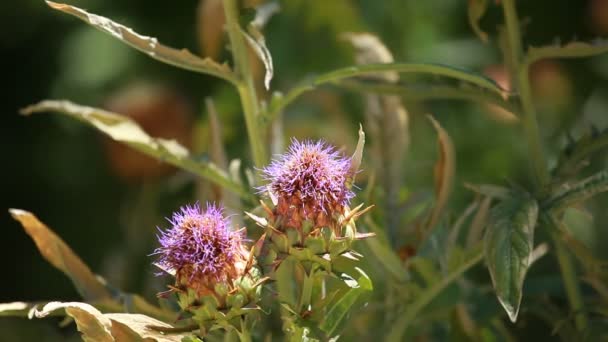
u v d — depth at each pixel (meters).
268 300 1.15
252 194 1.11
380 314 1.19
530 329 1.40
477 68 1.77
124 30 1.04
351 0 1.45
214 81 1.92
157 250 1.01
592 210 1.42
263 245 1.01
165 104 1.79
